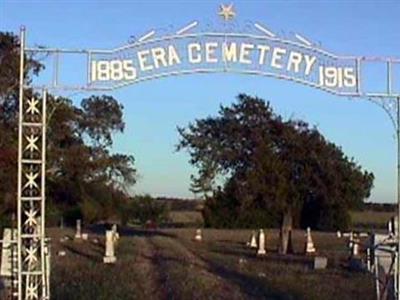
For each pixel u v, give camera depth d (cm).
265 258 4328
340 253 4653
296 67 1714
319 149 4672
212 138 4672
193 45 1680
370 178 4819
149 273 3319
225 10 1670
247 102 4631
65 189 5172
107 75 1683
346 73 1741
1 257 2173
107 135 6297
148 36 1670
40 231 1728
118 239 5878
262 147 4603
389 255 2039
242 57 1691
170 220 9756
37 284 1764
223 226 6756
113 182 7125
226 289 2748
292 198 4694
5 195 3428
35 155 1761
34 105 1753
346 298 2458
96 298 2362
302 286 2802
